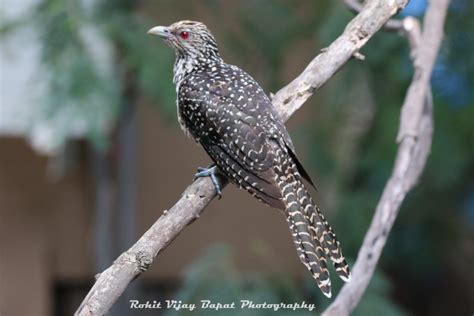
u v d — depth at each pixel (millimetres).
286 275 12625
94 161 14336
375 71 13328
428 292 16344
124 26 12484
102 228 14414
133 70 12750
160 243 6902
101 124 11969
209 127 8250
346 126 13758
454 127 13648
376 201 13547
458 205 15406
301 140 13812
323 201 14148
